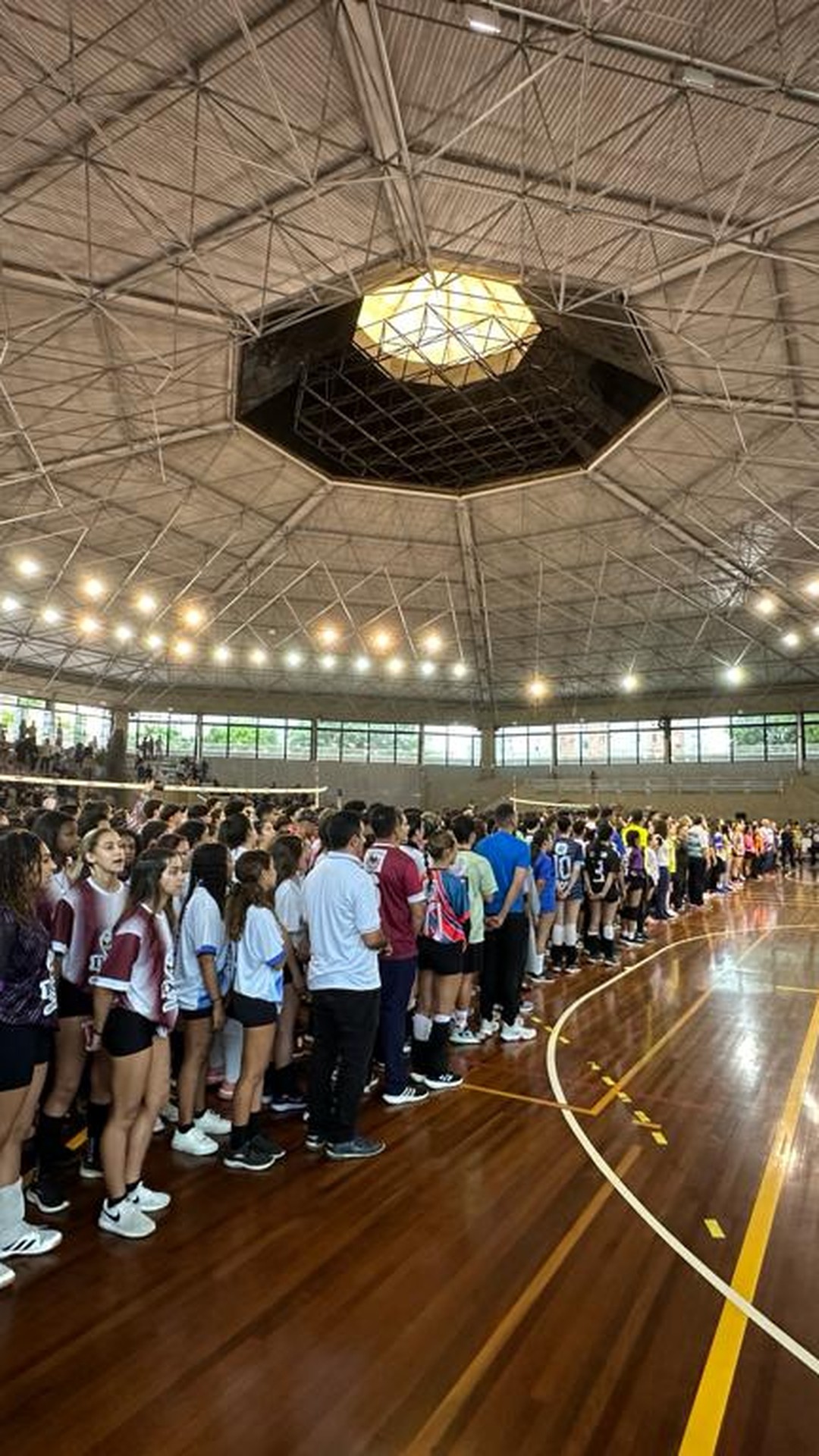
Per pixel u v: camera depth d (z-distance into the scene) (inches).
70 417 506.6
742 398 483.2
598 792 1138.7
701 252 360.5
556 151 311.9
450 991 176.1
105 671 1099.3
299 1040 205.6
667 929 402.9
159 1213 119.8
